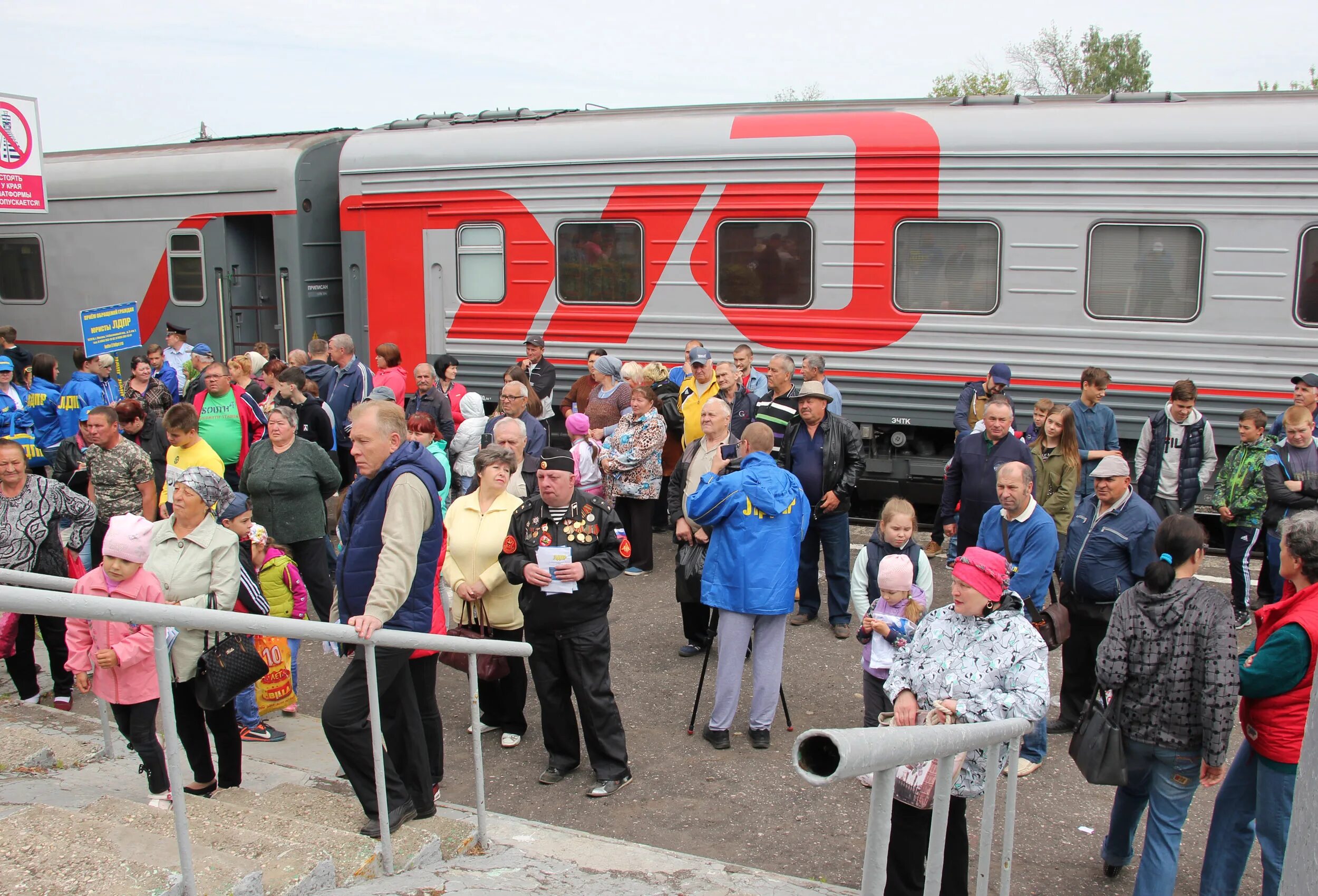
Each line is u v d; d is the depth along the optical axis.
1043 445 7.00
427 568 4.12
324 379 9.62
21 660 5.91
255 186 11.18
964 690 3.56
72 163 12.53
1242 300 8.06
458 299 10.39
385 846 3.79
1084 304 8.42
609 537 5.05
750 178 9.13
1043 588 5.32
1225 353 8.15
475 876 3.86
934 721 3.55
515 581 5.04
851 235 8.91
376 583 3.84
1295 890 2.16
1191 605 3.78
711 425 6.59
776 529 5.36
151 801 4.32
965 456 6.88
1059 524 6.91
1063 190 8.35
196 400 8.14
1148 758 3.91
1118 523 5.32
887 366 8.97
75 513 5.84
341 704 3.98
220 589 4.43
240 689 4.41
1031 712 3.46
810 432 7.12
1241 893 4.24
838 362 9.10
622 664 6.74
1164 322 8.26
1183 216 8.11
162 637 3.05
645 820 4.84
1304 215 7.84
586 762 5.46
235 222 11.54
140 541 4.22
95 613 2.91
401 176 10.44
